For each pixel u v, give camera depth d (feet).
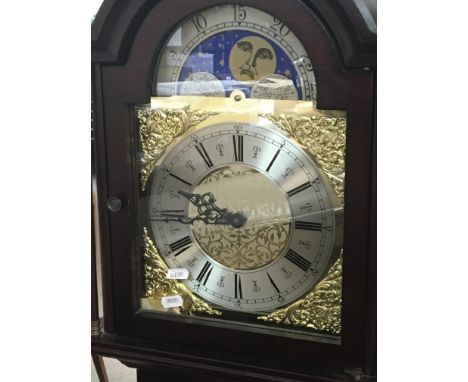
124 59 2.67
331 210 2.57
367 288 2.51
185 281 2.85
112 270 2.90
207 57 2.64
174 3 2.56
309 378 2.61
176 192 2.79
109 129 2.77
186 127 2.72
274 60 2.55
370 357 2.54
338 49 2.39
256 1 2.46
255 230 2.71
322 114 2.51
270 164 2.63
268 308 2.74
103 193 2.84
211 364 2.76
